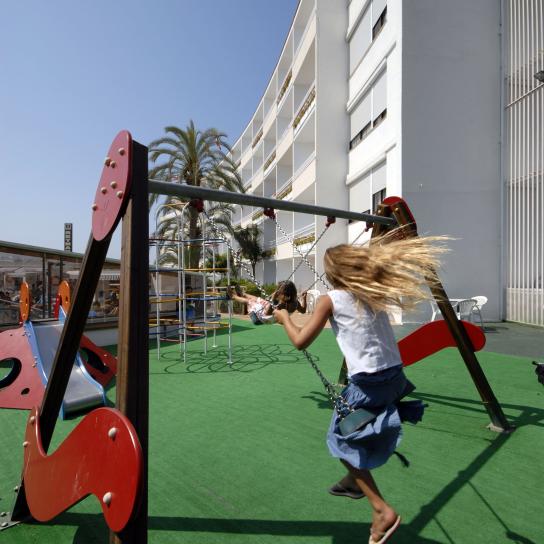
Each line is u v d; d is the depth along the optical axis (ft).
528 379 17.42
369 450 5.80
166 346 27.89
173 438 11.52
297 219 71.56
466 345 11.67
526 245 34.88
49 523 7.70
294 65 70.64
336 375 18.98
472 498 8.21
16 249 26.50
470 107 37.01
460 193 36.81
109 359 18.93
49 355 16.17
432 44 36.76
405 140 36.47
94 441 5.16
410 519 7.54
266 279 101.86
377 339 6.02
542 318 32.99
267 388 16.72
